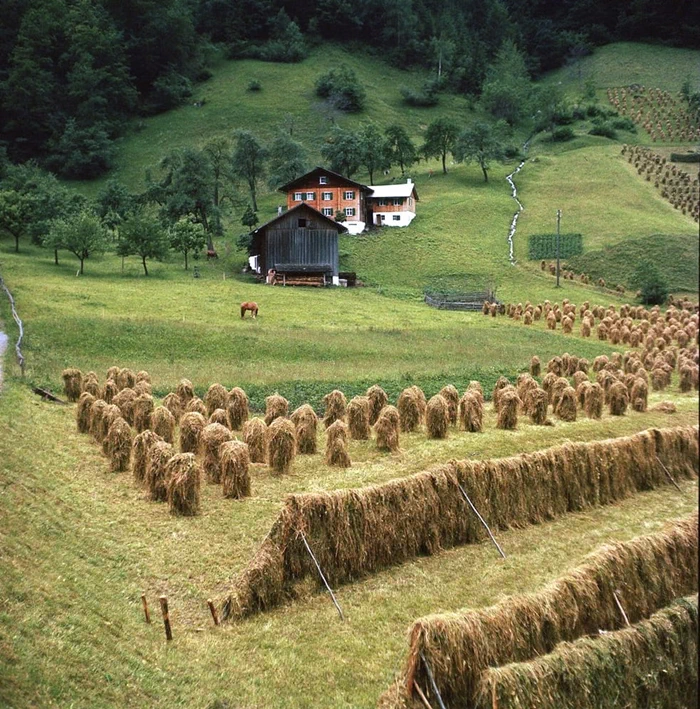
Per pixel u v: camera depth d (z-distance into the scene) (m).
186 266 68.06
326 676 12.03
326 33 169.00
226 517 17.66
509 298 62.53
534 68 166.50
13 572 13.29
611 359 39.72
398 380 33.94
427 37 171.38
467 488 18.00
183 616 13.55
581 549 17.61
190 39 145.62
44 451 21.09
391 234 81.56
